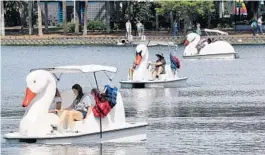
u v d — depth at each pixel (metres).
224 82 69.19
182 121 46.50
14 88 64.94
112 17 133.00
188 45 95.94
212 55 95.19
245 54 102.56
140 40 112.19
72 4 144.50
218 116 48.50
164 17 132.62
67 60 93.38
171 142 39.53
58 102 38.91
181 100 56.44
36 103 38.16
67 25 128.12
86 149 37.22
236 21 130.00
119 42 114.62
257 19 125.25
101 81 68.81
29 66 86.12
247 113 49.78
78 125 38.06
